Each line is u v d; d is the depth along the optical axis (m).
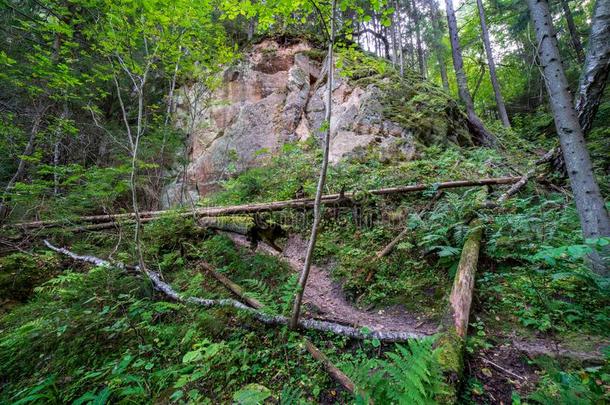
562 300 3.25
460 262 3.86
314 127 11.08
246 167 11.09
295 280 3.61
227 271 4.84
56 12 4.76
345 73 3.41
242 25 14.55
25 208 6.88
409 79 12.62
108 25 4.38
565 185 6.26
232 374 2.67
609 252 3.27
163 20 4.31
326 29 3.24
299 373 2.68
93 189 5.54
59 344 3.06
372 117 9.64
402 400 1.81
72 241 6.65
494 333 3.00
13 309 4.18
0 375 2.79
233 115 12.18
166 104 12.25
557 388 2.19
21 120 7.59
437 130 9.57
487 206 5.31
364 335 3.04
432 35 18.05
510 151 10.65
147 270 4.59
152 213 7.04
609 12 4.58
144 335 3.21
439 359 2.41
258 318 3.39
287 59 12.77
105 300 3.88
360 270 4.82
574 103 5.12
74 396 2.42
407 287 4.23
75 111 9.05
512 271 3.93
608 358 2.40
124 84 10.45
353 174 8.03
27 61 7.05
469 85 22.27
